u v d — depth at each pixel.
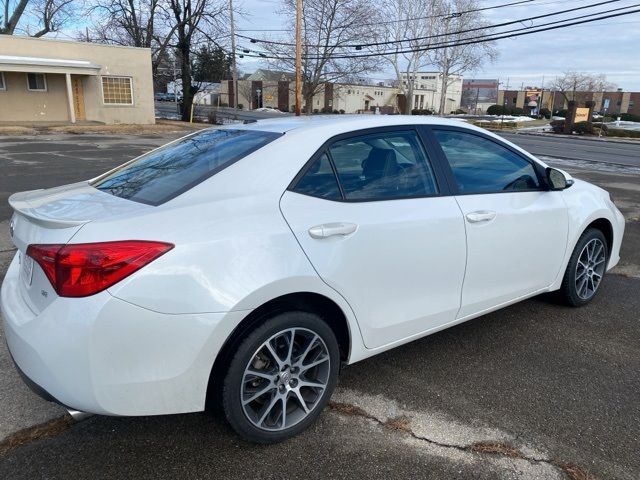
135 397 2.20
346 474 2.41
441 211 3.07
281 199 2.55
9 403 2.89
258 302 2.34
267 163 2.64
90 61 26.42
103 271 2.09
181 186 2.56
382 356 3.54
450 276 3.16
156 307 2.14
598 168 16.27
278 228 2.45
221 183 2.54
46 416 2.79
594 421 2.84
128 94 28.23
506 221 3.42
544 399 3.04
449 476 2.41
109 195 2.69
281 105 72.06
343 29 35.47
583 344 3.75
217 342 2.28
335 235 2.60
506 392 3.11
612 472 2.45
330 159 2.79
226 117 39.56
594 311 4.36
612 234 4.48
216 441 2.63
